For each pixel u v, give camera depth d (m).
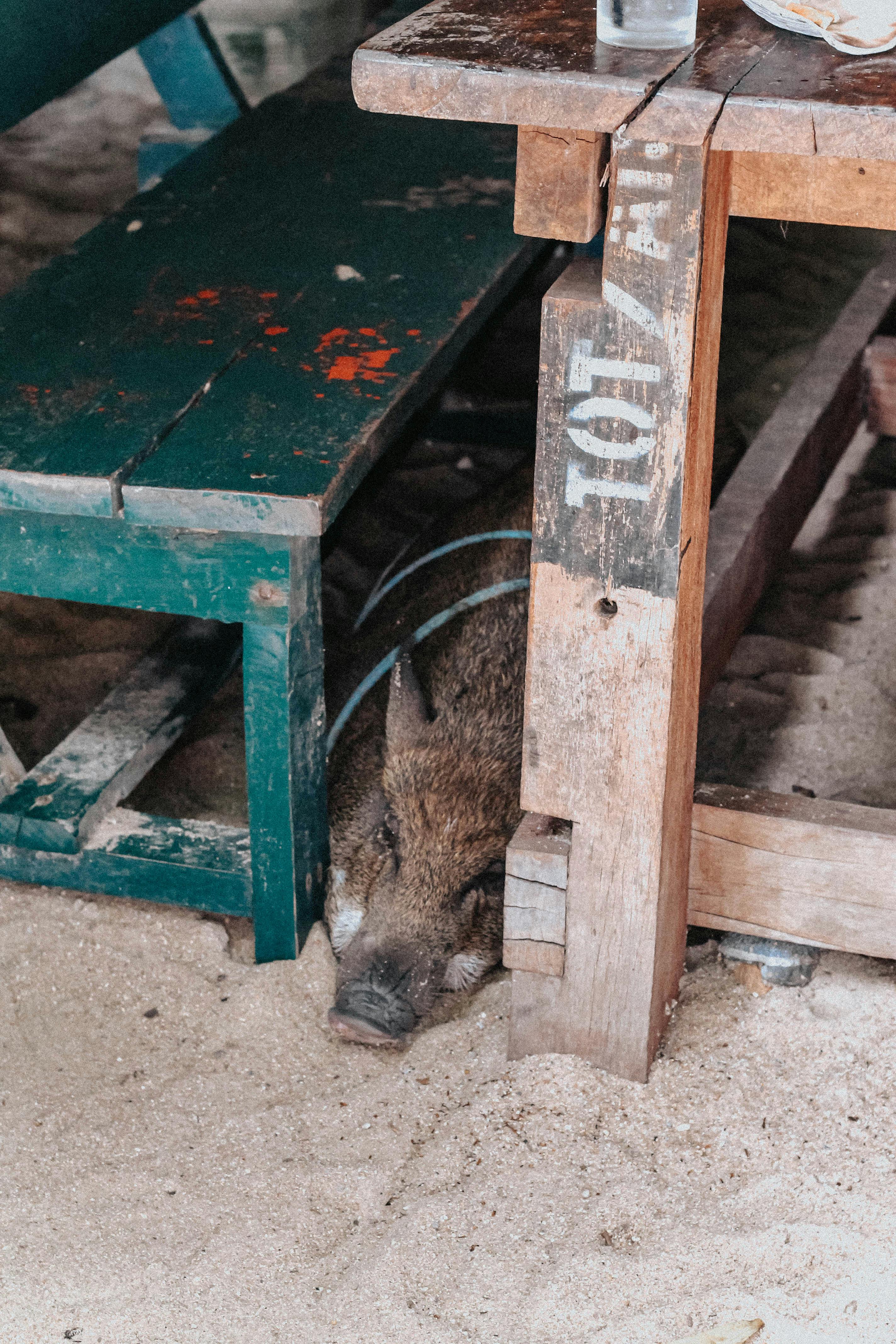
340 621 4.81
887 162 2.41
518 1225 2.62
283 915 3.45
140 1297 2.54
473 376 6.06
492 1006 3.26
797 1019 3.04
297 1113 3.00
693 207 2.25
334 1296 2.52
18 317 3.97
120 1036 3.26
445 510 5.38
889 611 4.74
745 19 2.50
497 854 3.70
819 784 3.99
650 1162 2.74
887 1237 2.52
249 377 3.61
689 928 3.39
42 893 3.65
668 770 2.65
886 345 5.22
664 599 2.52
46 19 4.67
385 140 5.36
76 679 4.54
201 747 4.31
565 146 2.27
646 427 2.42
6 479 3.13
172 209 4.75
